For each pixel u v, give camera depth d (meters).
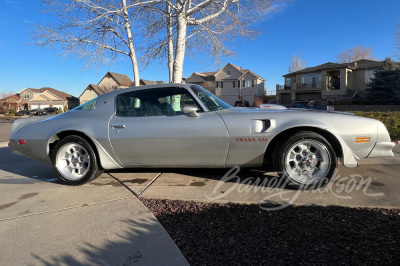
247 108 4.14
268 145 3.65
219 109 3.88
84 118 4.07
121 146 3.89
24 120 4.48
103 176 4.52
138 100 4.05
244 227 2.62
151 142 3.79
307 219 2.73
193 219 2.84
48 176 4.77
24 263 2.20
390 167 4.53
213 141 3.66
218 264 2.09
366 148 3.53
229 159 3.74
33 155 4.25
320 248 2.23
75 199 3.52
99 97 4.27
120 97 4.12
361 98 34.56
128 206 3.22
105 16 8.74
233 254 2.21
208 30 8.94
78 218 2.95
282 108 4.16
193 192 3.58
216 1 8.09
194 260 2.15
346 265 2.01
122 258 2.22
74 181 4.06
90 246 2.40
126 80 58.84
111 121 3.96
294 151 3.59
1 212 3.19
